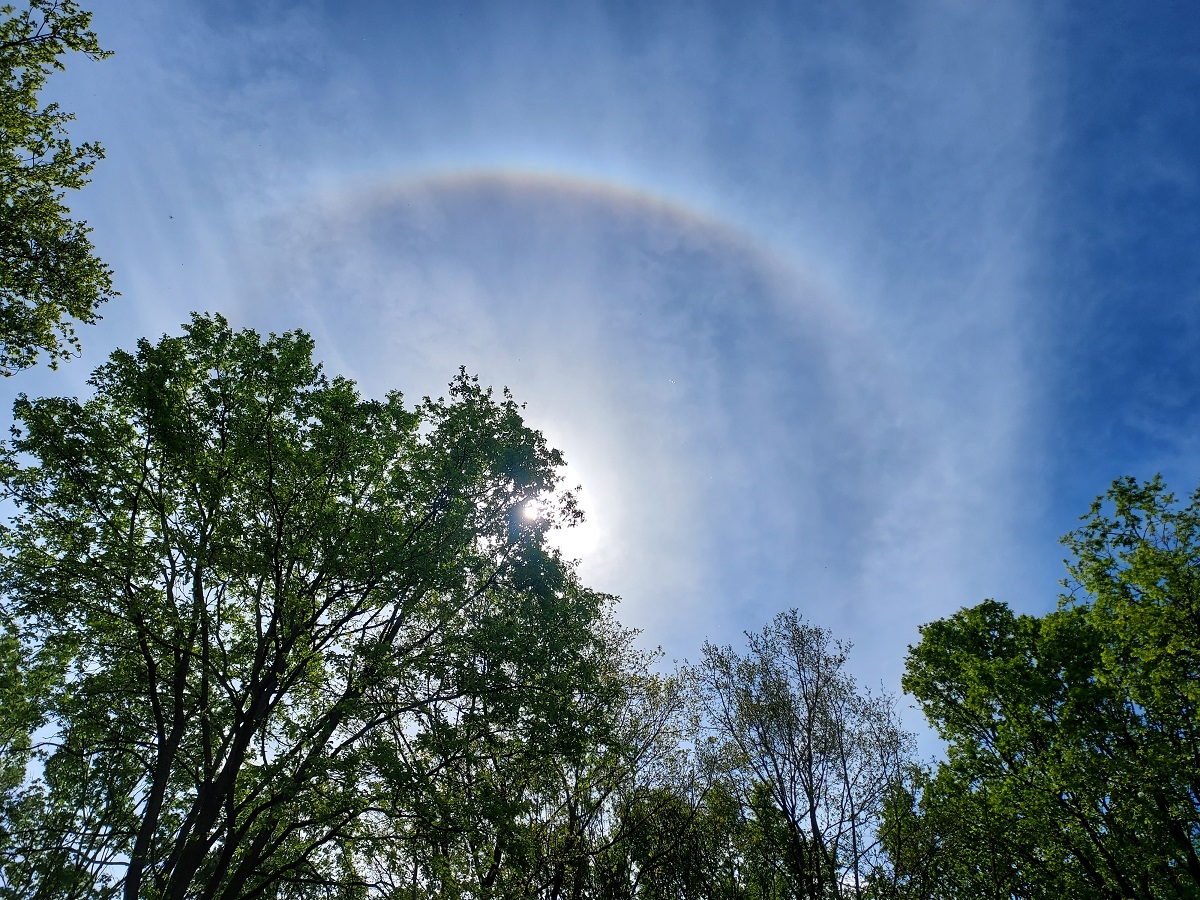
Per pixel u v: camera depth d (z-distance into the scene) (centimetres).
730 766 1752
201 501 1569
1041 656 1902
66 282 1327
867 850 1569
